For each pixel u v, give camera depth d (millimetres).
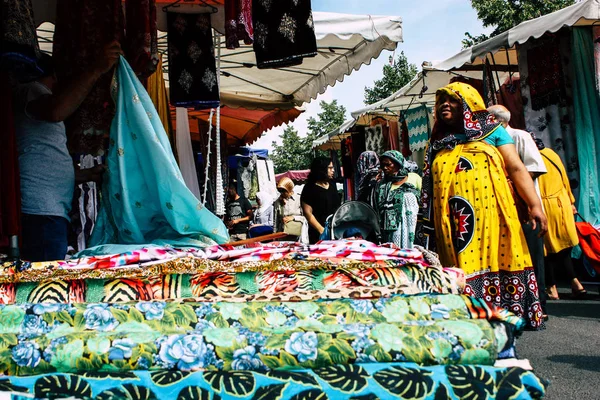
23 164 3043
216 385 1539
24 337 1642
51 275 2057
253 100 8430
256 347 1617
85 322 1756
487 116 3922
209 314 1812
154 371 1575
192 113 9023
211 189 9094
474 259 3756
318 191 6320
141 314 1793
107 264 2152
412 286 2094
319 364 1611
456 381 1558
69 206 3277
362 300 1890
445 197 3861
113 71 3236
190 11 5301
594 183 6863
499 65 8297
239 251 2299
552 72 7117
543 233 3936
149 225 2924
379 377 1566
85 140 3455
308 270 2154
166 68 7105
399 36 5859
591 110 6918
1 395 1486
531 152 4938
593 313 5176
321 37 5527
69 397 1514
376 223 3814
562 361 3566
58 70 3398
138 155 2922
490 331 1664
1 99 2744
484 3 18141
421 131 11352
